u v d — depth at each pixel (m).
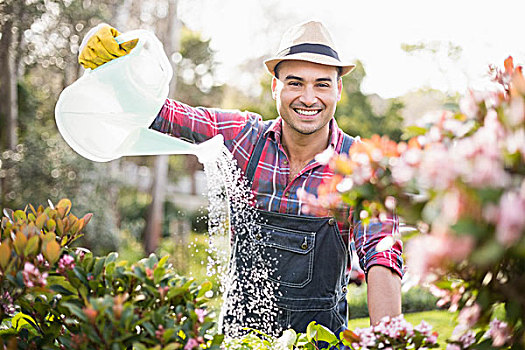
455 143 1.05
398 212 1.08
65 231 1.54
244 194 2.04
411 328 1.26
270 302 1.97
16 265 1.30
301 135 2.02
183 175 14.83
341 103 12.98
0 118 8.10
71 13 8.35
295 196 2.03
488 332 1.15
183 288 1.29
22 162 8.20
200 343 1.24
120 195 11.09
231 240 2.10
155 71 1.73
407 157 1.03
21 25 7.87
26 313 1.43
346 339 1.30
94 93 1.68
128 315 1.17
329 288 2.00
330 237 1.97
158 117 2.01
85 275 1.31
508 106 1.04
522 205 0.83
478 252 0.87
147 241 11.06
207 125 2.11
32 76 8.74
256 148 2.12
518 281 1.06
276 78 2.09
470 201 0.90
